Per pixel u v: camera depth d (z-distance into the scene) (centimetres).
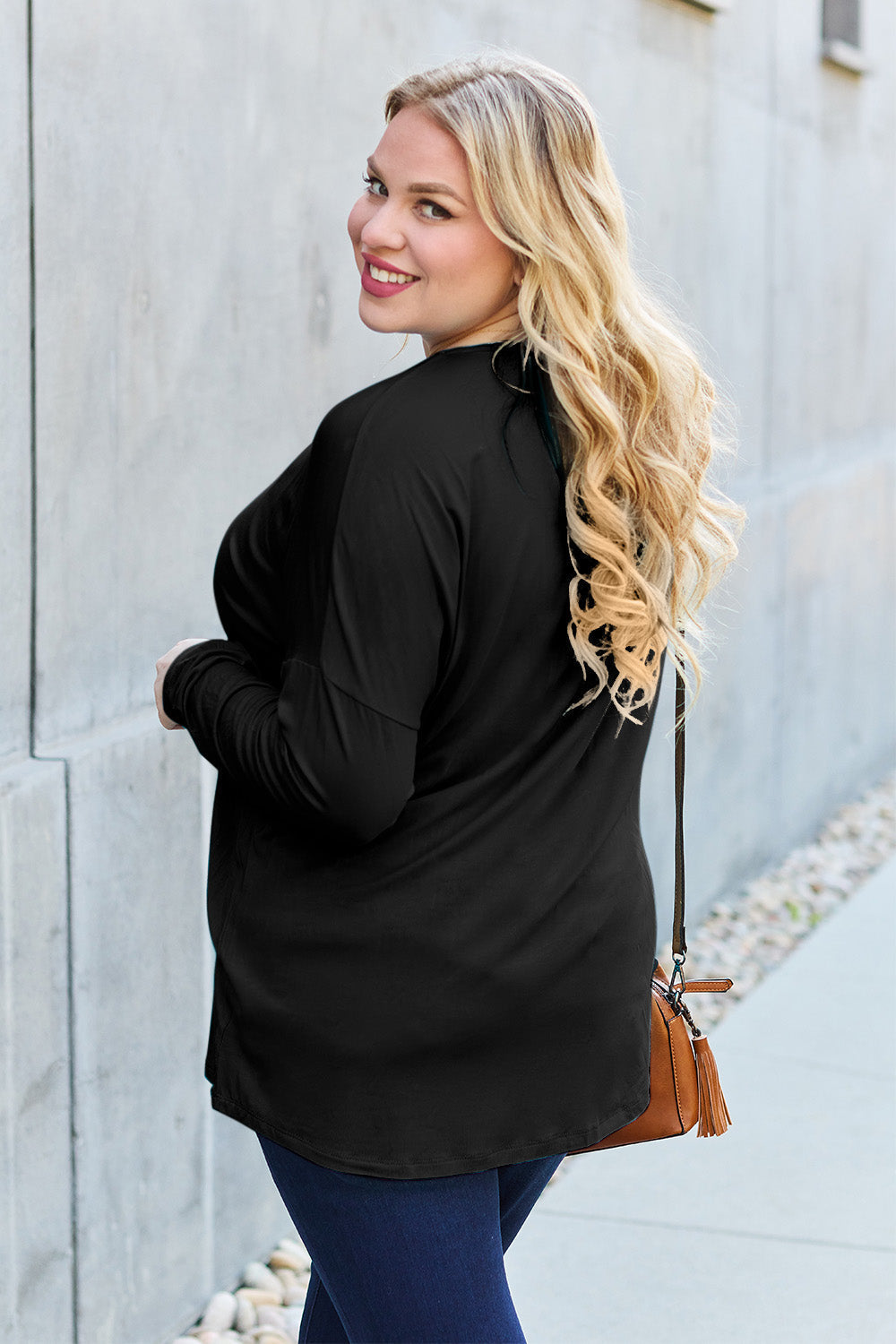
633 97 406
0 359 205
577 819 153
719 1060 389
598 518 141
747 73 484
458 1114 147
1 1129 212
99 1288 238
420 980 145
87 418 223
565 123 140
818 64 548
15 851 211
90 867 227
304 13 271
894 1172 332
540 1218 313
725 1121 181
